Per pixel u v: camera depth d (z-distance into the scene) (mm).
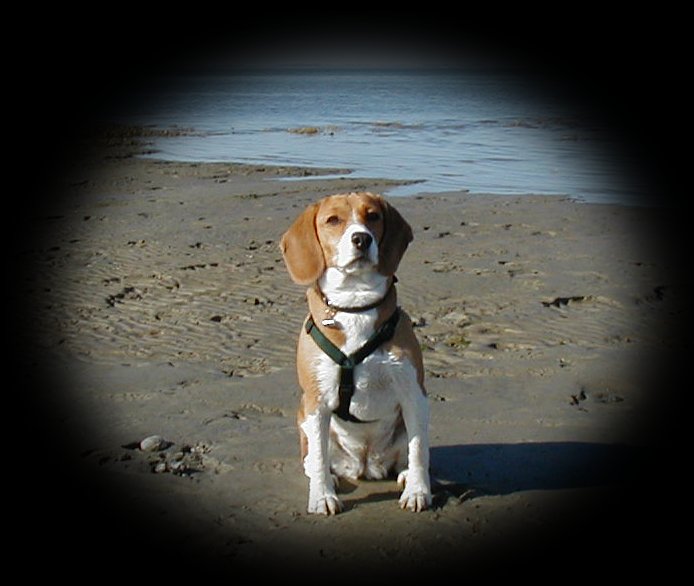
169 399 2660
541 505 2199
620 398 2650
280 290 3504
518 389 2689
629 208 5480
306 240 2178
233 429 2502
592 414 2564
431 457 2375
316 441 2182
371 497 2238
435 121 15227
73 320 3234
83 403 2645
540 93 28641
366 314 2133
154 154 9781
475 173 7633
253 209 5574
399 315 2178
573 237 4539
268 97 28453
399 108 20312
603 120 14539
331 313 2143
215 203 5871
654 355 2900
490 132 12508
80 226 5051
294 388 2707
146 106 21969
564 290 3453
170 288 3576
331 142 11195
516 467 2334
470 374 2781
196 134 12820
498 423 2521
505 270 3801
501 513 2178
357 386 2148
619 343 2990
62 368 2863
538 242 4414
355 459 2275
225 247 4332
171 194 6383
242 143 11203
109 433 2494
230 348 2982
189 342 3033
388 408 2186
